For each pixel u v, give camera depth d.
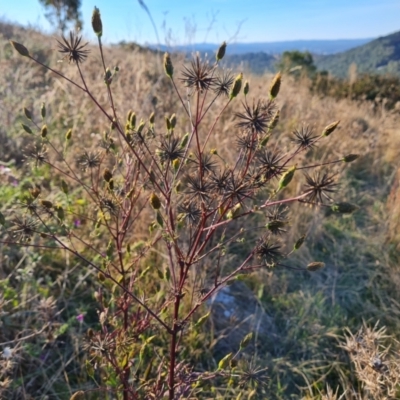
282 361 2.14
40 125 3.44
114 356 1.36
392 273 2.92
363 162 4.87
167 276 1.26
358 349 1.65
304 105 5.74
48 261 2.30
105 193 1.36
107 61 5.12
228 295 2.51
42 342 1.85
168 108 3.89
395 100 9.81
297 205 3.29
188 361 1.99
